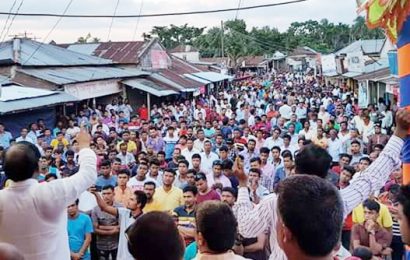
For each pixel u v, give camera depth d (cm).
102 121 2300
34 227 400
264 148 1292
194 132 1706
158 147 1683
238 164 436
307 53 10306
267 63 9775
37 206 399
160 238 288
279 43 10606
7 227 397
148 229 290
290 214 237
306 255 236
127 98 3350
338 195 244
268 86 5766
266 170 1275
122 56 3791
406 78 469
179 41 9331
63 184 412
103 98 3136
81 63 3023
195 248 673
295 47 10700
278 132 1551
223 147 1366
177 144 1534
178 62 4831
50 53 2917
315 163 402
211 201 375
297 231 235
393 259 868
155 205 986
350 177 967
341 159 1233
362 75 3453
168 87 3531
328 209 237
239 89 5297
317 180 247
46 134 1797
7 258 270
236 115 2561
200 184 977
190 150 1416
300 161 408
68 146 1692
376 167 411
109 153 1423
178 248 293
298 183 245
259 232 409
